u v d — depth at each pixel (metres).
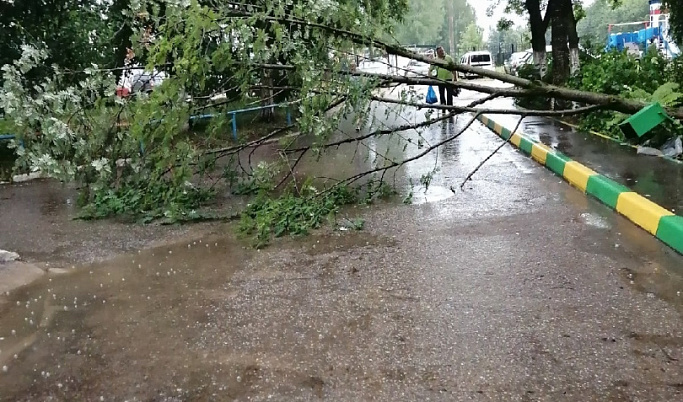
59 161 4.95
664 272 4.08
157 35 4.95
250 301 3.97
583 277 4.05
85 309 4.00
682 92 9.21
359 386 2.86
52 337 3.59
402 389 2.82
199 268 4.71
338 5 4.88
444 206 6.18
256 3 5.06
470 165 8.50
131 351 3.36
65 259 5.14
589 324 3.36
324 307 3.81
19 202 7.74
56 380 3.08
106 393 2.93
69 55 10.34
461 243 4.94
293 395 2.81
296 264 4.67
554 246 4.73
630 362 2.94
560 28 13.88
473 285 4.03
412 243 5.02
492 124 12.61
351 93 5.02
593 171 6.77
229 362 3.17
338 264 4.61
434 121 5.36
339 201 6.36
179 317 3.78
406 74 5.49
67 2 10.25
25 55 4.82
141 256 5.11
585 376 2.84
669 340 3.14
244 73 5.00
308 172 8.55
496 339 3.25
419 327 3.45
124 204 6.46
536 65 16.67
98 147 5.06
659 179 6.36
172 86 4.55
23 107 4.58
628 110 5.17
